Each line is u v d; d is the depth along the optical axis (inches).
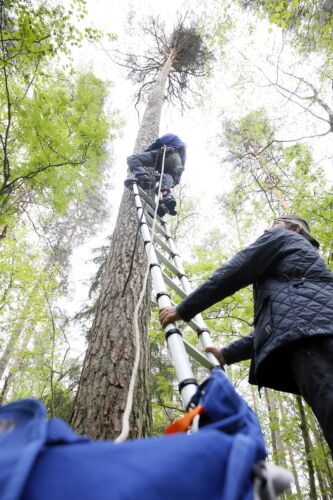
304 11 266.4
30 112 163.6
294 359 52.9
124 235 140.6
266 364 57.2
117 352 97.6
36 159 174.7
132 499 17.5
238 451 22.1
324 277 57.7
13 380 368.5
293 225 76.8
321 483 241.4
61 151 172.9
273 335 54.5
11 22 145.9
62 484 18.1
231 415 32.3
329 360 48.8
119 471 19.0
